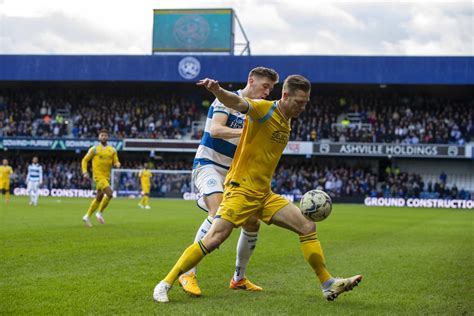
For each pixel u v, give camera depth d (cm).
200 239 683
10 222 1672
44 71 4800
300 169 4669
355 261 966
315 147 4512
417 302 629
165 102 5144
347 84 4694
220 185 711
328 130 4709
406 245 1256
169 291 673
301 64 4619
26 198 3894
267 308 587
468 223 2136
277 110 614
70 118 5138
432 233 1625
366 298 648
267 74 683
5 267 814
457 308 601
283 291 685
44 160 5050
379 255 1055
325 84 4744
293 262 929
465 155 4334
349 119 4891
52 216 1983
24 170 4931
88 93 5219
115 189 4603
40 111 5175
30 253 966
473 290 704
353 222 2105
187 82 4778
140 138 4788
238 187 628
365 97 4950
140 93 5184
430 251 1134
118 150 4747
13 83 5081
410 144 4409
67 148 4750
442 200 4156
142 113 5081
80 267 828
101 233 1380
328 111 4931
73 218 1902
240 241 684
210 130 691
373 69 4525
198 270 834
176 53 4816
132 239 1250
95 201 1630
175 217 2105
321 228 1772
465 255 1069
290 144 4528
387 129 4672
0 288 660
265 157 625
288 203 641
